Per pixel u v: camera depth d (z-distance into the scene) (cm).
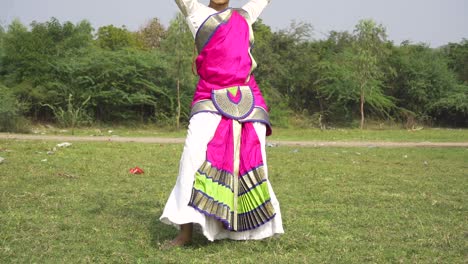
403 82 4088
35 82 3041
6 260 431
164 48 3478
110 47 3944
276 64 3741
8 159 1168
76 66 3109
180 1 505
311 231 557
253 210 495
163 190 814
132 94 3159
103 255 456
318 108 3981
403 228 580
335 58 4016
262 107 514
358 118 3931
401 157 1506
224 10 511
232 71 500
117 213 629
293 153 1565
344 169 1148
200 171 477
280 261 442
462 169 1212
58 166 1065
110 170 1030
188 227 486
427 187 901
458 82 4328
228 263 436
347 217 635
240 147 496
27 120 2816
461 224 601
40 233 517
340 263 441
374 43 3494
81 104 3081
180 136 2500
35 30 3297
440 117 4159
